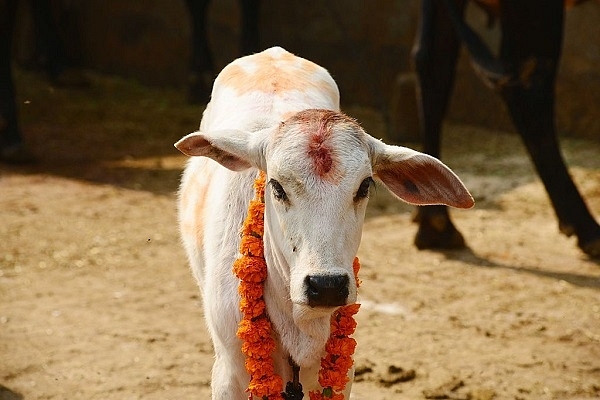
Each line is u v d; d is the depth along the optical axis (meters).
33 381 6.84
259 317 4.86
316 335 4.77
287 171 4.39
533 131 9.17
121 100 16.56
